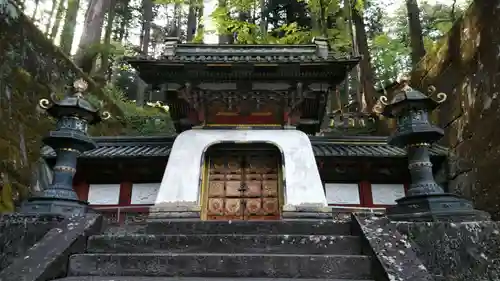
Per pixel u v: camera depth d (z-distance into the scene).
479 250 5.21
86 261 4.89
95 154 10.79
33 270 4.25
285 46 10.89
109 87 20.88
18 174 10.64
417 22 18.27
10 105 11.13
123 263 4.86
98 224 6.02
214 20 15.24
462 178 10.59
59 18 20.86
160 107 24.33
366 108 17.67
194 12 19.92
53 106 7.33
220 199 10.30
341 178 11.27
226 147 10.49
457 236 5.36
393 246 4.75
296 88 10.07
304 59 9.46
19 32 12.34
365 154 10.71
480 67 10.24
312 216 8.68
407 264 4.27
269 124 10.73
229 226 6.26
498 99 9.30
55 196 6.65
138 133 18.34
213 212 10.16
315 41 10.91
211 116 10.77
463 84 11.09
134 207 10.57
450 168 11.27
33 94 12.45
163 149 11.41
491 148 9.36
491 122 9.48
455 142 11.28
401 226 5.57
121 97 21.61
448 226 5.43
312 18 17.28
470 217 5.91
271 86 10.16
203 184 10.11
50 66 13.95
